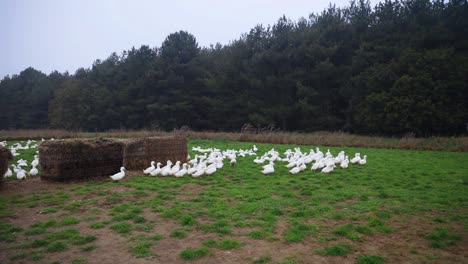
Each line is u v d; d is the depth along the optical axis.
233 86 51.53
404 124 37.03
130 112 56.81
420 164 19.42
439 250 7.34
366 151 26.67
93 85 63.59
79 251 7.20
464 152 25.73
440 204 10.78
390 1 47.22
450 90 37.31
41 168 14.59
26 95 79.62
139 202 10.88
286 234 8.12
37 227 8.65
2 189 12.80
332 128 44.94
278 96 48.03
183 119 55.00
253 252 7.16
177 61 54.66
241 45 51.94
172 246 7.46
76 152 14.59
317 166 16.98
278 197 11.59
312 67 47.09
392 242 7.76
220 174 16.14
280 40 48.09
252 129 41.75
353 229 8.48
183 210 10.07
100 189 12.83
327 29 47.50
